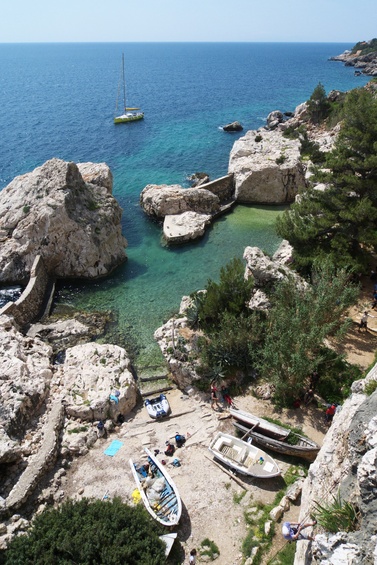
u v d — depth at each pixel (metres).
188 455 23.34
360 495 10.96
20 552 15.55
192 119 116.00
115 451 24.08
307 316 26.08
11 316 33.34
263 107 135.25
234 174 62.28
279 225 36.00
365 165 31.97
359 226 32.62
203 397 27.72
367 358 27.09
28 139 94.88
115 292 40.84
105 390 27.20
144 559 15.32
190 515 19.91
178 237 49.09
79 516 16.78
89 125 109.00
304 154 69.25
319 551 10.91
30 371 27.44
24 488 20.84
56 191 41.91
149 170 75.19
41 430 24.41
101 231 43.41
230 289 30.58
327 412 23.44
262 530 18.52
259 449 22.38
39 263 40.44
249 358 27.89
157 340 31.47
